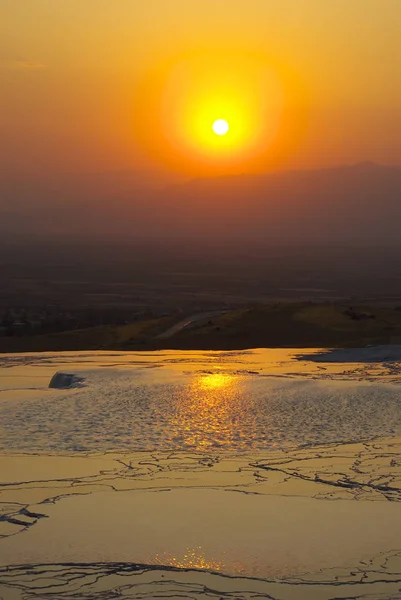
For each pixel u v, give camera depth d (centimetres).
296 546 1107
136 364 3453
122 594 949
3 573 1010
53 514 1244
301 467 1562
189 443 1792
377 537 1144
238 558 1063
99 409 2205
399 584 983
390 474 1507
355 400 2317
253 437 1853
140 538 1136
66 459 1630
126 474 1505
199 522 1208
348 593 956
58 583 980
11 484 1427
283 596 947
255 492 1380
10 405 2273
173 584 979
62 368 3291
